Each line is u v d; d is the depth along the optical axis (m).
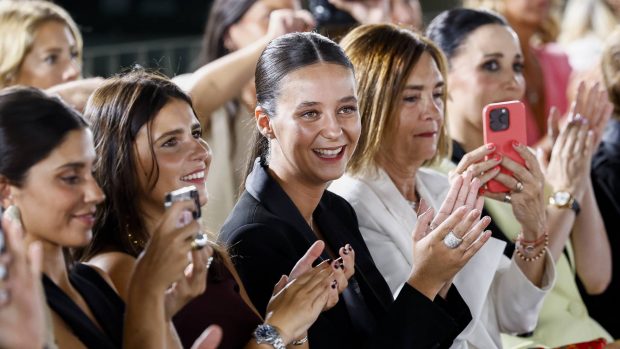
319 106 5.75
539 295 6.86
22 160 4.39
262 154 6.12
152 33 16.78
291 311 5.22
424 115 6.70
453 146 7.90
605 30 13.66
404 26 7.18
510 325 7.07
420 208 6.35
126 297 4.93
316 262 5.94
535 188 6.45
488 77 7.89
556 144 7.59
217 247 5.52
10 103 4.43
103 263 5.18
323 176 5.82
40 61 7.85
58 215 4.45
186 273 4.78
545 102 11.41
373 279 6.17
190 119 5.39
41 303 3.88
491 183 6.43
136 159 5.27
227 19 9.29
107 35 16.48
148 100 5.29
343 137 5.81
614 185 8.33
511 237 7.62
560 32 13.82
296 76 5.75
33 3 7.95
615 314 8.27
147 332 4.49
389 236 6.62
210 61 9.45
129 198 5.28
